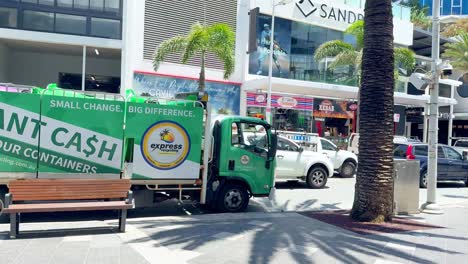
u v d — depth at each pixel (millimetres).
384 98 8555
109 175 8148
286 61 24062
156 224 7742
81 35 18281
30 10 17766
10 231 6500
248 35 22625
